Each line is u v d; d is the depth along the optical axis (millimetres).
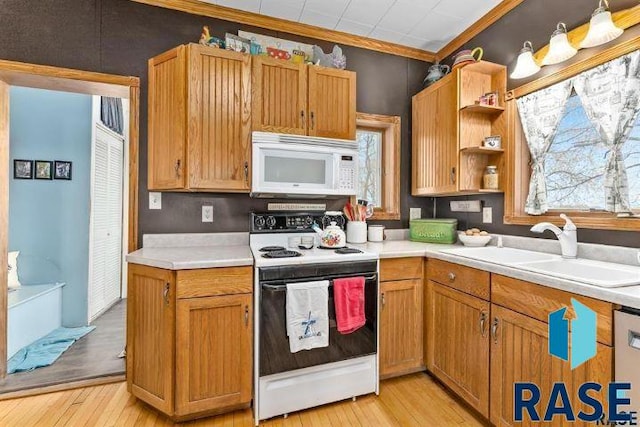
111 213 3611
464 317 1789
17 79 2006
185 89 1905
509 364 1499
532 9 2033
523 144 2125
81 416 1732
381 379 2129
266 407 1714
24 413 1748
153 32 2152
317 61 2336
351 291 1825
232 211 2314
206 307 1658
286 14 2332
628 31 1517
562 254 1732
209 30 2271
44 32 1949
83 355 2387
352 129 2324
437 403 1879
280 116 2125
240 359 1723
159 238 2150
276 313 1715
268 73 2104
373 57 2709
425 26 2477
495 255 2000
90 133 3100
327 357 1809
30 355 2348
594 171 1764
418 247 2244
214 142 1959
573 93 1853
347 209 2523
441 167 2377
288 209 2443
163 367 1669
